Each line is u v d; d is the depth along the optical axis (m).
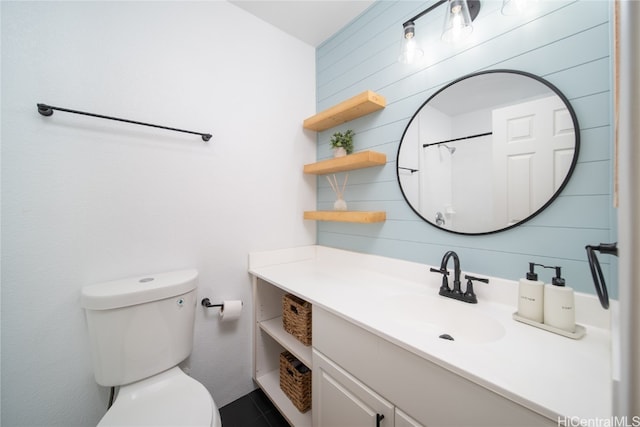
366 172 1.65
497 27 1.09
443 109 1.25
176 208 1.39
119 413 0.92
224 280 1.57
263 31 1.73
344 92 1.79
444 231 1.26
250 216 1.67
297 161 1.91
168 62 1.36
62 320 1.09
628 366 0.27
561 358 0.69
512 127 1.04
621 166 0.29
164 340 1.15
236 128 1.60
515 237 1.04
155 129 1.32
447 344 0.75
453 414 0.67
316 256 2.00
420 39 1.36
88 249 1.15
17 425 1.02
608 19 0.84
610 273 0.80
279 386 1.59
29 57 1.02
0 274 0.98
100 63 1.17
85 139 1.14
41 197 1.05
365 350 0.91
